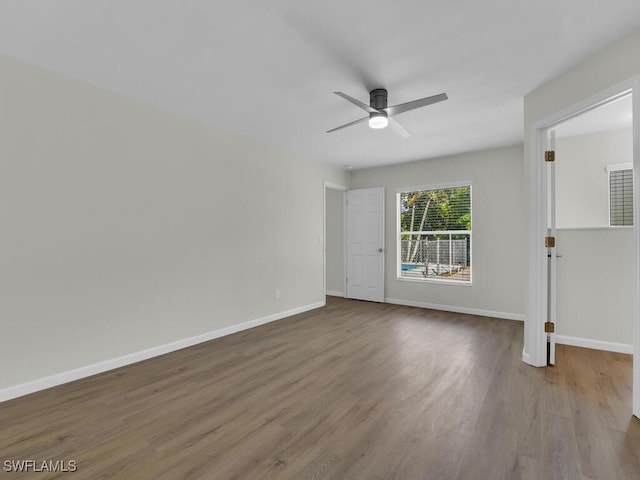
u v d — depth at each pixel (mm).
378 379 2650
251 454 1727
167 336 3305
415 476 1557
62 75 2613
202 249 3652
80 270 2703
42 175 2504
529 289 2965
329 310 5250
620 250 3250
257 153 4328
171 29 2061
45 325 2516
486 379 2637
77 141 2691
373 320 4594
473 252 4949
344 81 2727
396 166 5742
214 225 3783
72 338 2654
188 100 3115
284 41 2182
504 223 4688
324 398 2336
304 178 5156
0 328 2309
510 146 4617
